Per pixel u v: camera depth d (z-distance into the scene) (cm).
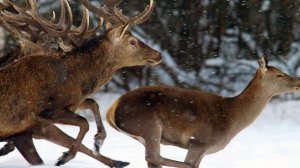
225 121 2427
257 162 2822
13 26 2523
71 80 2339
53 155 2775
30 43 2502
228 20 4412
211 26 4388
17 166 2256
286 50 4422
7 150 2411
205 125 2402
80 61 2361
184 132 2392
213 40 4403
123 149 3083
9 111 2248
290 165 2759
